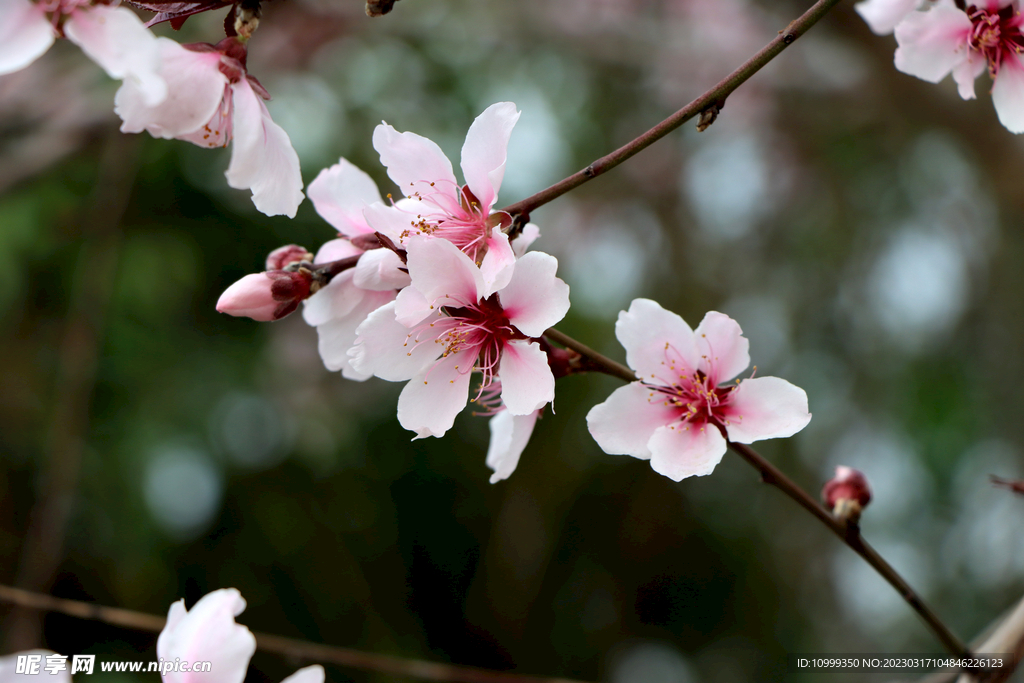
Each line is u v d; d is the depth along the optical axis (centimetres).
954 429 444
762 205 530
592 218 536
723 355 150
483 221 138
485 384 148
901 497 459
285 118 432
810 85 466
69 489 288
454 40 460
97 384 400
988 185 438
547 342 151
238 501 441
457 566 521
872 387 473
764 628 534
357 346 140
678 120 131
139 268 409
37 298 412
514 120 136
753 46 493
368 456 486
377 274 147
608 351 488
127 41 115
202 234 445
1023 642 165
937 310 470
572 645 533
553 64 506
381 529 493
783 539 516
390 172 143
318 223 457
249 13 140
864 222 493
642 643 557
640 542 539
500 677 220
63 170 411
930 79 172
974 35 169
